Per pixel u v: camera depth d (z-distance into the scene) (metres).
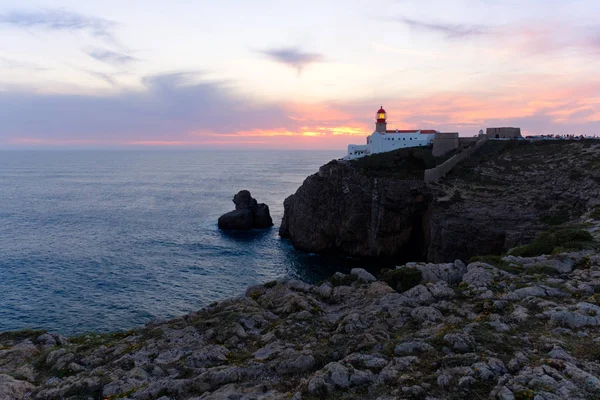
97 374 15.45
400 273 25.16
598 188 50.53
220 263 63.62
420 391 11.66
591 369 12.12
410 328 17.05
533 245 30.58
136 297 48.38
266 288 25.12
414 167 78.94
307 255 70.62
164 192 150.38
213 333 18.62
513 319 16.30
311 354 15.23
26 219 94.88
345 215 70.44
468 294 20.08
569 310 16.20
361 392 12.38
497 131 89.12
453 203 62.12
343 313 20.50
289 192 153.88
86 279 54.19
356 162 78.62
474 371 12.38
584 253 24.69
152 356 16.98
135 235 80.19
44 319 42.00
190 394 13.64
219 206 117.56
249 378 14.30
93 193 145.12
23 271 56.94
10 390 14.43
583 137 78.25
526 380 11.60
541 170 62.81
